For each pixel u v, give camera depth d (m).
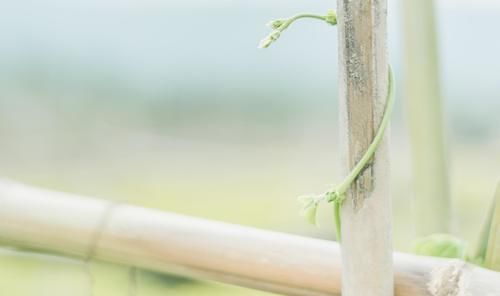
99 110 1.60
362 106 0.58
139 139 1.59
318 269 0.64
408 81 0.80
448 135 0.81
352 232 0.59
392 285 0.60
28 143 1.51
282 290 0.65
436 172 0.80
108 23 1.64
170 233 0.68
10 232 0.73
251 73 1.64
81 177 1.43
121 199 1.35
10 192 0.73
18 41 1.59
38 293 0.74
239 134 1.63
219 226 0.67
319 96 1.62
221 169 1.53
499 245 0.65
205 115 1.64
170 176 1.48
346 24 0.58
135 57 1.64
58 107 1.58
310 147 1.60
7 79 1.57
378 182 0.58
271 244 0.65
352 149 0.58
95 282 0.72
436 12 0.79
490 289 0.61
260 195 1.39
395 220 1.30
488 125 1.47
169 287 1.01
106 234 0.70
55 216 0.72
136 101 1.64
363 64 0.58
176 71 1.65
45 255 0.74
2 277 0.76
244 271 0.66
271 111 1.64
